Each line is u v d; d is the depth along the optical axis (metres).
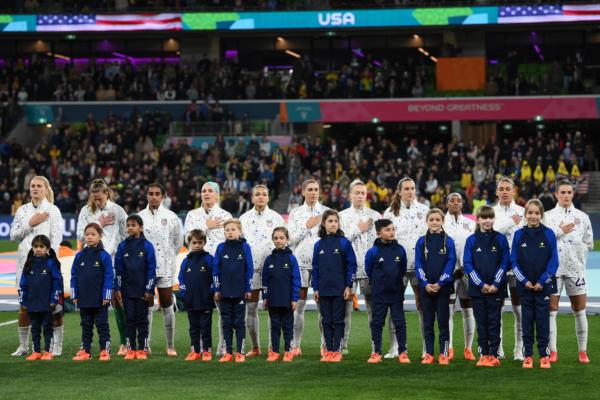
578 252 19.55
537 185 55.12
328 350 19.61
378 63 76.19
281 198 60.03
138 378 17.53
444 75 69.75
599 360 19.34
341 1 70.44
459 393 16.05
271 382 17.09
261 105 69.12
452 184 56.75
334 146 62.28
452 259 19.17
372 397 15.73
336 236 19.73
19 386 16.80
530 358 18.58
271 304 19.61
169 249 20.89
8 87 70.75
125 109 69.69
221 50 76.62
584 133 71.44
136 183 57.91
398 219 20.78
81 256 19.92
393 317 19.38
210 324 19.91
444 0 68.75
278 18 69.25
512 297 19.89
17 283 21.16
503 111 65.94
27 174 60.75
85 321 19.92
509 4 67.94
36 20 70.50
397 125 72.44
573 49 73.31
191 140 65.38
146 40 77.12
